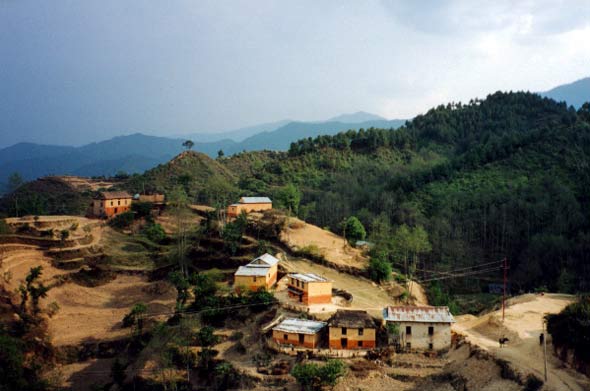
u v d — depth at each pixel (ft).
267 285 354.95
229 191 588.50
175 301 384.68
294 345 277.44
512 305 358.43
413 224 648.38
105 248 460.55
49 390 279.08
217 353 288.92
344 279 412.36
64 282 395.75
